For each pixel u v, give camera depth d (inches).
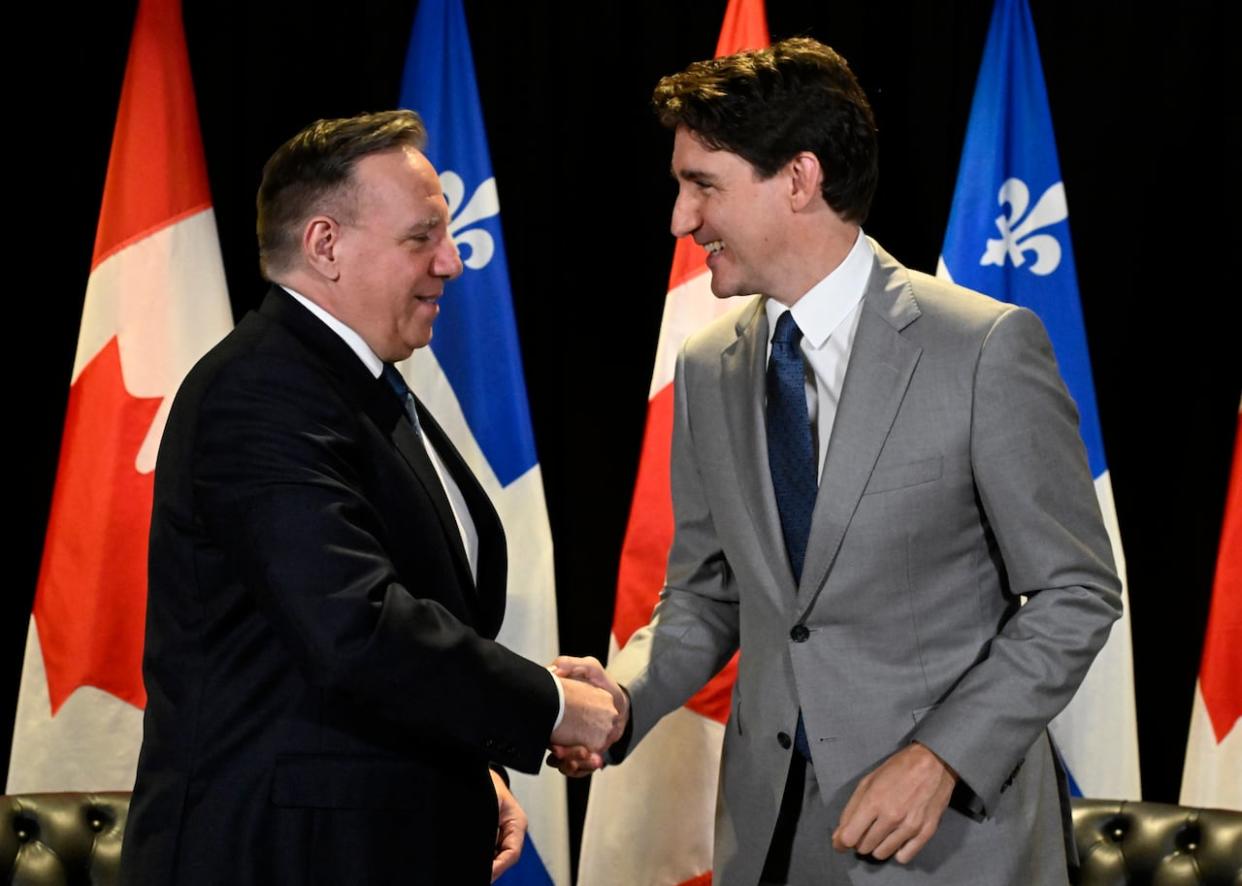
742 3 113.2
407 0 126.7
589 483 130.6
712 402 76.7
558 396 131.4
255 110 126.5
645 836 114.3
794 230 71.1
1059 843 72.1
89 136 126.2
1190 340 125.6
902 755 65.7
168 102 115.5
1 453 126.6
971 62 125.2
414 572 66.2
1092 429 113.0
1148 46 124.6
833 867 71.2
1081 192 126.1
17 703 123.5
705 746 115.0
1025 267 114.0
